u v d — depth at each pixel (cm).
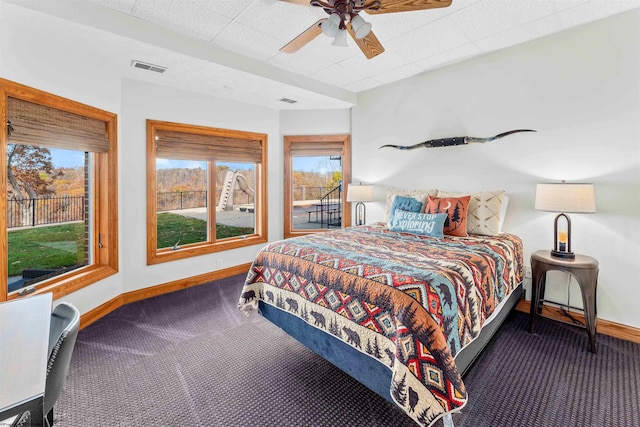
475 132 332
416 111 381
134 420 160
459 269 178
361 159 450
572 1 228
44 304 134
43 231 255
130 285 330
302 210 499
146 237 341
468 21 254
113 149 306
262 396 180
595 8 238
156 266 350
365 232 305
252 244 443
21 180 237
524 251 301
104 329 264
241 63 310
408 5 183
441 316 144
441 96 357
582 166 267
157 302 327
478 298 181
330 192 498
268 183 457
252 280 246
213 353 227
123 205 322
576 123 268
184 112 365
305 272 204
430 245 242
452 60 335
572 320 273
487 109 321
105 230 305
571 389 184
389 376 150
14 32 212
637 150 241
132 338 248
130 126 325
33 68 225
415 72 369
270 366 211
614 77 249
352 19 190
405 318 142
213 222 410
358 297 167
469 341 164
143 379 194
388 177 418
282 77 348
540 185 254
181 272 371
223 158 408
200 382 192
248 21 248
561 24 260
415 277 160
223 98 400
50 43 238
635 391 182
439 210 295
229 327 270
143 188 338
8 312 125
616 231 253
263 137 446
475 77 329
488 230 287
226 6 228
